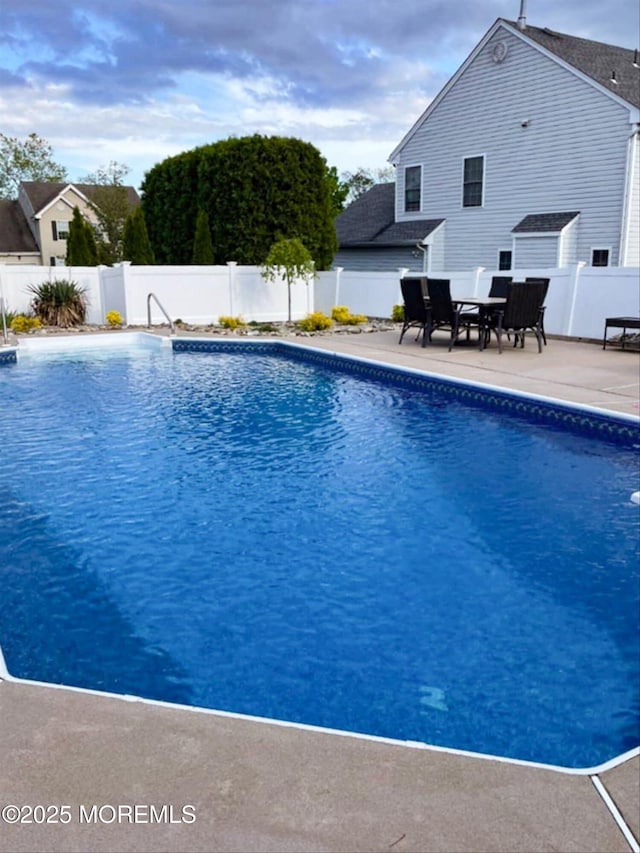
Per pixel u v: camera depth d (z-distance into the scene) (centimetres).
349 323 1634
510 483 565
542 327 1191
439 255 2089
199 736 220
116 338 1457
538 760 249
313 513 501
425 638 334
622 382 862
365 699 286
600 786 200
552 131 1734
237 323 1602
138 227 1772
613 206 1630
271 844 173
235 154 1684
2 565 419
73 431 739
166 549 441
